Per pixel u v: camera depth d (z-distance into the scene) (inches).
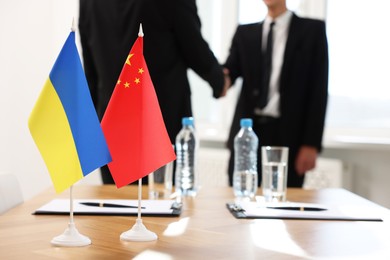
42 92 58.0
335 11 179.3
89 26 115.9
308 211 79.9
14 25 182.4
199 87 202.8
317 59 135.0
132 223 70.0
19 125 183.8
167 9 109.5
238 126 136.1
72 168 58.0
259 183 135.6
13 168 184.5
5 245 58.3
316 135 133.2
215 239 62.7
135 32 110.0
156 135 62.8
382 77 173.9
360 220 75.5
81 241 58.5
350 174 172.9
